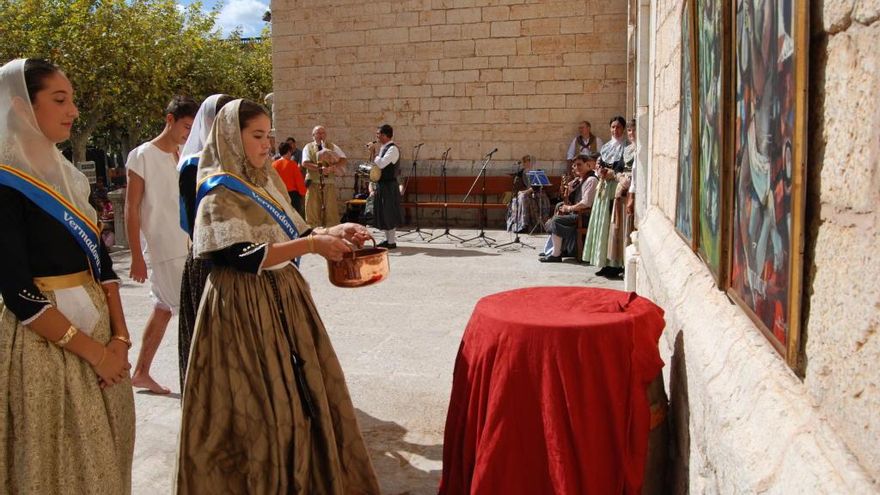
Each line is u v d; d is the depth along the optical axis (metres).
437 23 13.31
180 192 3.21
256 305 2.71
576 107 12.77
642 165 5.80
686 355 2.53
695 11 2.66
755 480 1.51
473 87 13.25
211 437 2.68
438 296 7.24
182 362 3.35
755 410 1.67
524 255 9.71
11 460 2.27
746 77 1.92
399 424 4.11
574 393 2.52
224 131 2.73
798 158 1.40
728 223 2.18
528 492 2.59
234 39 27.59
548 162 12.98
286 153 12.15
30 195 2.28
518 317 2.67
